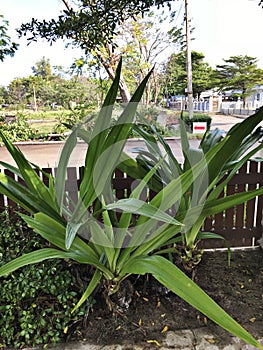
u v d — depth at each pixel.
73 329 1.33
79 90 9.26
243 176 2.07
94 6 2.46
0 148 7.23
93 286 1.15
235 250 2.12
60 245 1.12
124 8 2.46
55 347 1.25
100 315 1.40
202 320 1.39
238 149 1.41
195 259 1.49
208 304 0.87
